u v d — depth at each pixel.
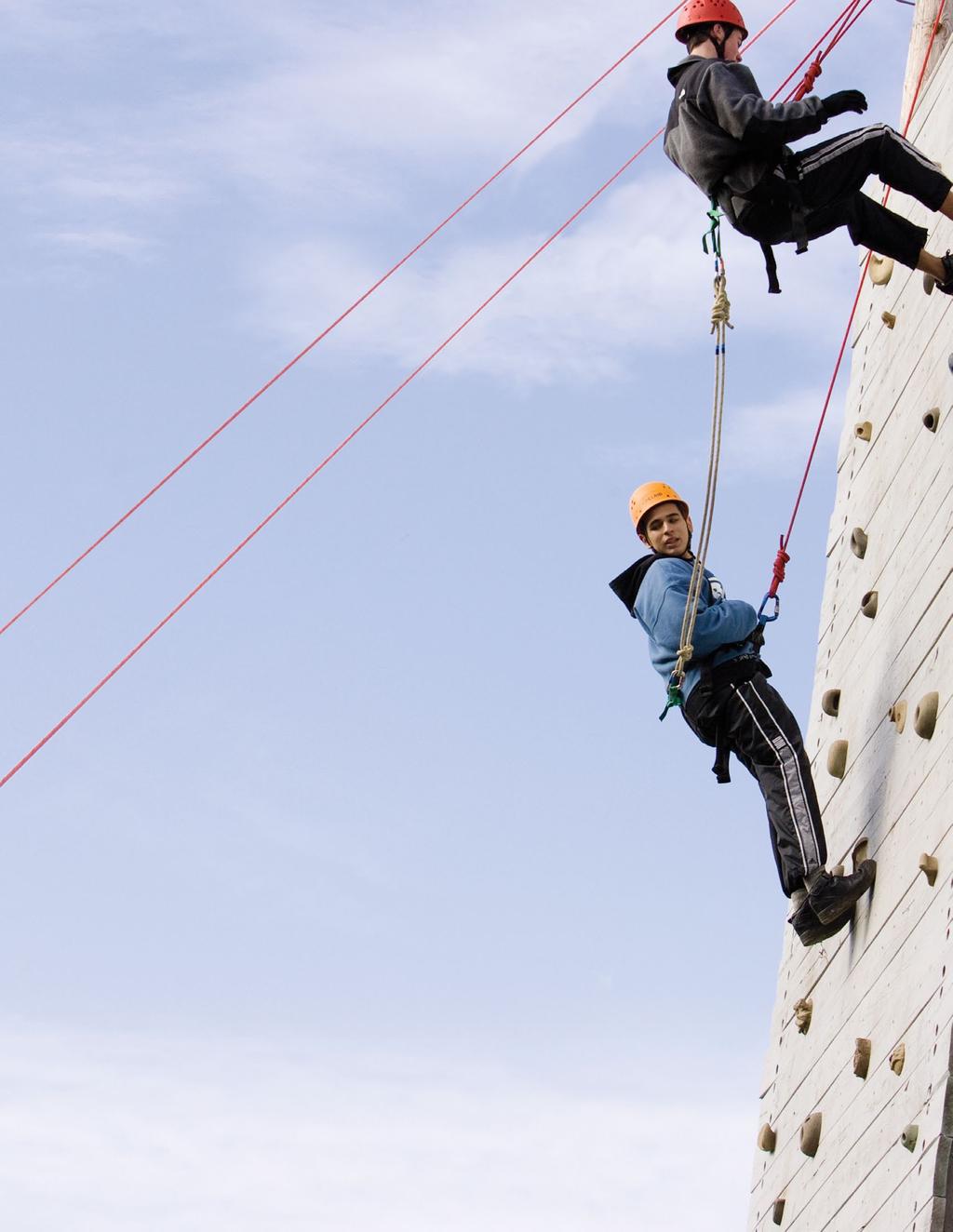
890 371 10.02
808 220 8.26
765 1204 9.25
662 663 8.75
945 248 9.20
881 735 8.81
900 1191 7.18
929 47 10.18
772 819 8.48
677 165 8.61
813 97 8.09
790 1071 9.30
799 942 9.57
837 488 10.57
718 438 8.45
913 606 8.76
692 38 8.61
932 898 7.59
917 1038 7.40
